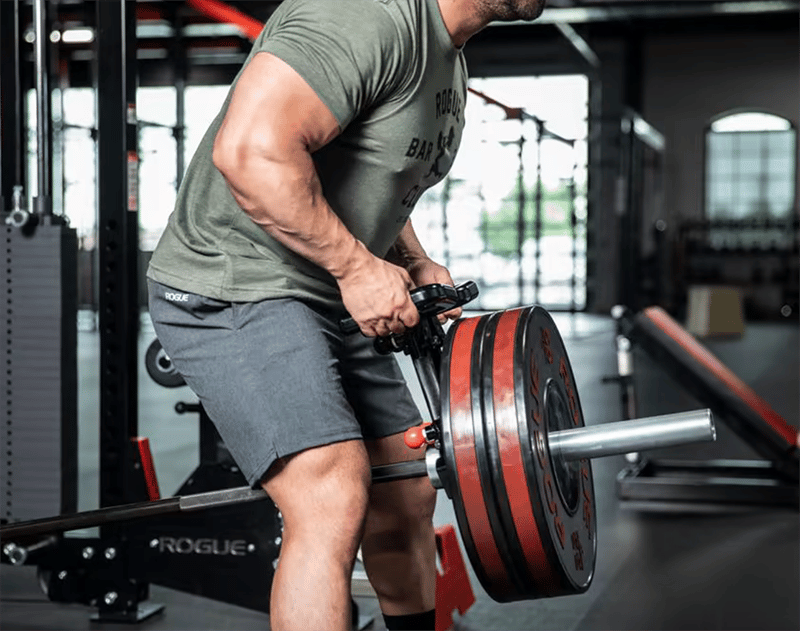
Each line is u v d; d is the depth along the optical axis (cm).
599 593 261
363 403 177
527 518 140
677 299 1480
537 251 1195
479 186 1308
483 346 146
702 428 141
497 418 140
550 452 147
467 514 142
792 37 1481
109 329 243
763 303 1488
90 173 1245
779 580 272
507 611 248
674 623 237
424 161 158
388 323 148
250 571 234
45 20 230
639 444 144
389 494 179
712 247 1510
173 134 1052
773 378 755
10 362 231
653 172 1506
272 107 138
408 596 184
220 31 1150
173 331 159
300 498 149
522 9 149
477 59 1437
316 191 143
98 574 241
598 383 692
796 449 368
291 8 148
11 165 245
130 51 241
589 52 1390
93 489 377
